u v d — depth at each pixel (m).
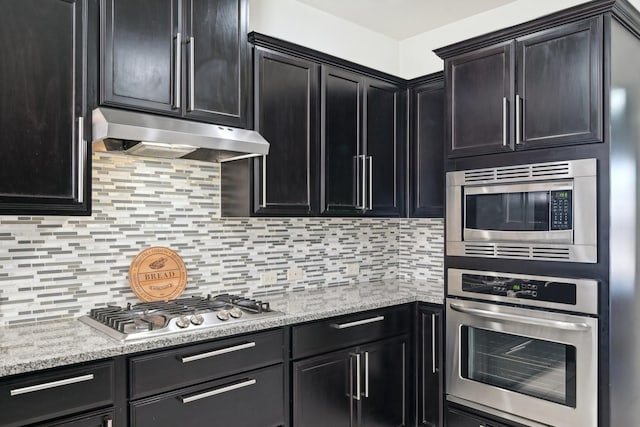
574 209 2.15
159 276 2.45
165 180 2.50
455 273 2.60
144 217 2.43
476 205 2.51
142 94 2.01
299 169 2.65
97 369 1.69
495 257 2.43
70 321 2.13
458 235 2.59
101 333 1.91
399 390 2.85
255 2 2.86
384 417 2.75
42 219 2.13
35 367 1.55
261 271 2.91
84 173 1.87
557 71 2.20
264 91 2.49
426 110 3.14
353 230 3.44
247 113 2.39
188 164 2.59
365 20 3.32
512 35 2.36
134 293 2.36
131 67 1.98
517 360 2.35
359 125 2.95
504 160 2.40
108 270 2.31
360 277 3.48
